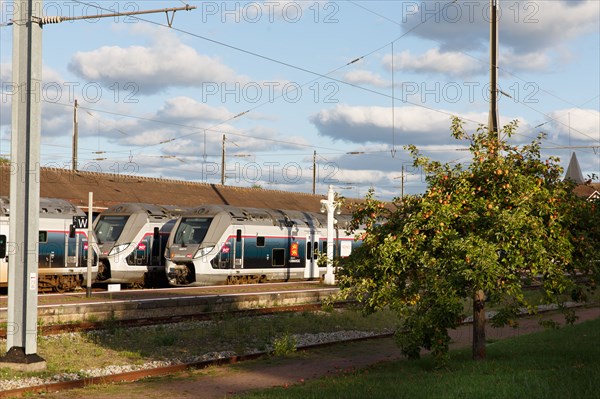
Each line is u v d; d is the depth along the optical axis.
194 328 21.55
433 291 13.68
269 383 14.23
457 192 14.28
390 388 12.05
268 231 36.53
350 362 17.05
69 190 39.28
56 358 16.39
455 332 22.52
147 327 21.47
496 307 29.66
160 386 13.82
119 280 33.97
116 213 35.09
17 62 15.32
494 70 26.38
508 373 13.08
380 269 14.45
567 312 14.71
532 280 13.94
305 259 38.62
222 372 15.52
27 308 15.01
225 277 34.44
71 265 31.20
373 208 15.16
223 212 34.75
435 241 13.77
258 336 20.98
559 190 14.10
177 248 34.09
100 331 20.16
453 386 11.89
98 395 12.89
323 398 11.49
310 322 23.86
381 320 25.16
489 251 13.23
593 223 14.45
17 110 15.27
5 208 29.11
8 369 14.79
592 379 11.95
